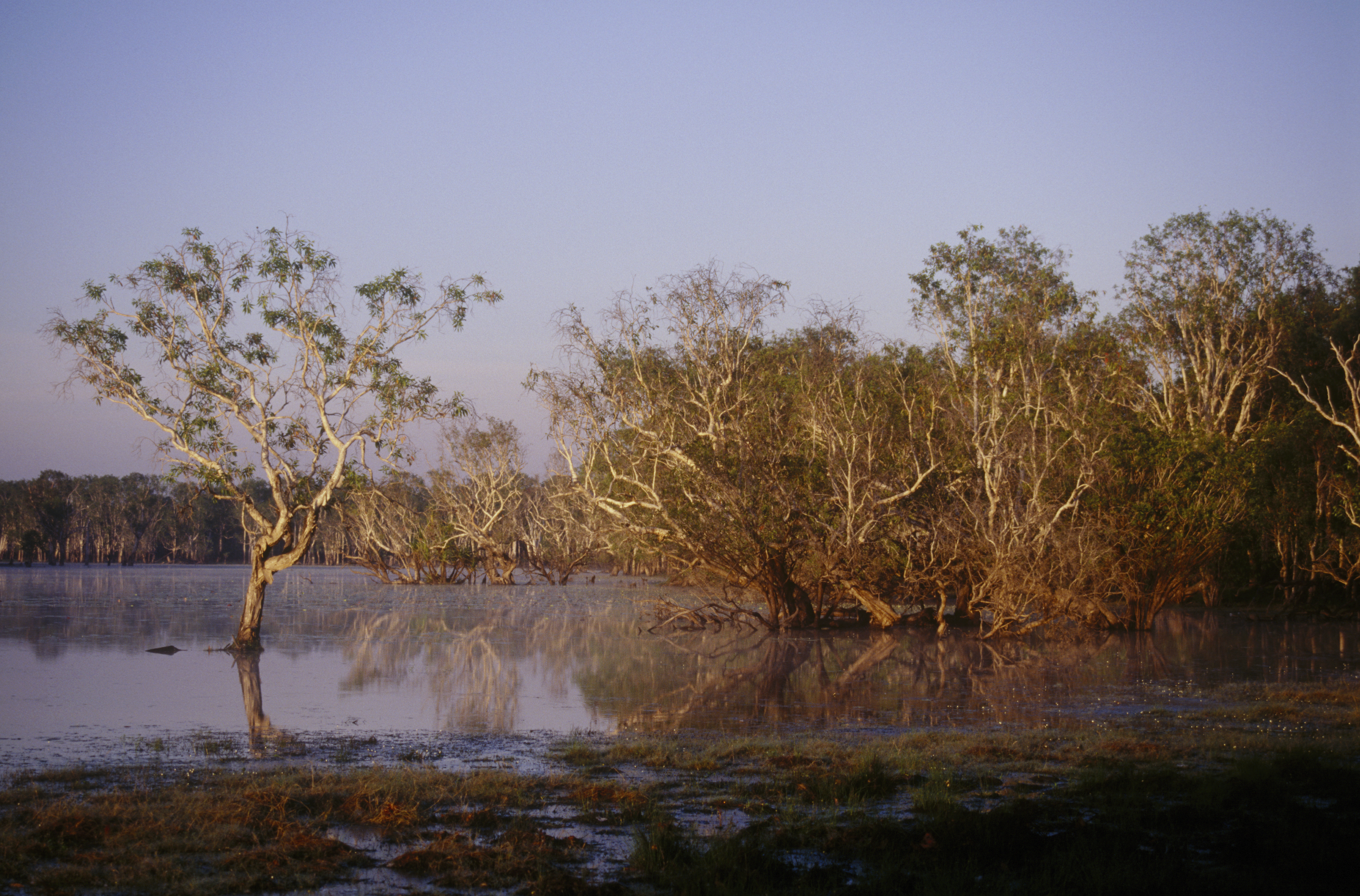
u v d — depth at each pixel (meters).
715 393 37.19
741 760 13.75
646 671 24.88
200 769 13.11
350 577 96.88
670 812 11.07
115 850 9.50
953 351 39.31
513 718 17.67
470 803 11.38
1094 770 12.63
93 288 26.53
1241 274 49.34
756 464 36.03
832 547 35.38
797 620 37.69
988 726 16.69
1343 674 23.75
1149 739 15.06
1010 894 8.38
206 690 20.98
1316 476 41.47
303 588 70.25
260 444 28.08
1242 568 48.31
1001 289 38.75
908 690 21.38
